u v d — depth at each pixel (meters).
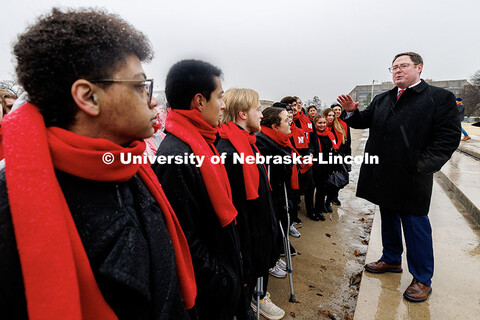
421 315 2.03
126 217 0.66
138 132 0.69
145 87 0.71
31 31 0.58
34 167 0.52
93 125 0.64
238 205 1.55
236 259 1.27
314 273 2.89
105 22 0.62
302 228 4.03
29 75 0.57
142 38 0.71
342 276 2.85
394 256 2.55
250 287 1.65
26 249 0.48
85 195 0.60
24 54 0.57
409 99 2.19
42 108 0.58
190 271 0.96
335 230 3.97
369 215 4.56
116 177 0.64
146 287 0.66
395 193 2.25
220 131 1.72
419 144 2.12
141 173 0.82
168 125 1.28
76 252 0.55
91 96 0.61
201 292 1.17
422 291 2.18
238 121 1.91
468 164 6.52
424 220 2.20
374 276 2.54
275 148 2.20
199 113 1.31
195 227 1.18
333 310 2.34
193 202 1.15
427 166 2.05
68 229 0.55
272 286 2.66
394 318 2.00
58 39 0.56
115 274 0.59
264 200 1.70
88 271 0.56
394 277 2.52
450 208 4.15
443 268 2.58
